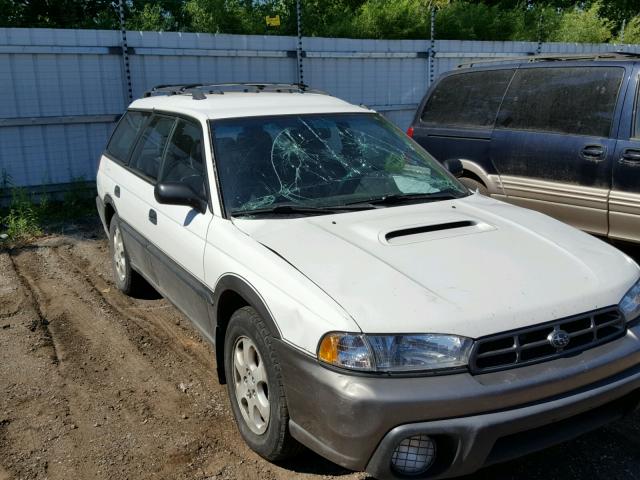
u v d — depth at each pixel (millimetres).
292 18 13438
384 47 11195
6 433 3525
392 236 3299
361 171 4039
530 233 3445
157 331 4922
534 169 6141
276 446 2986
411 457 2588
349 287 2789
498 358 2633
